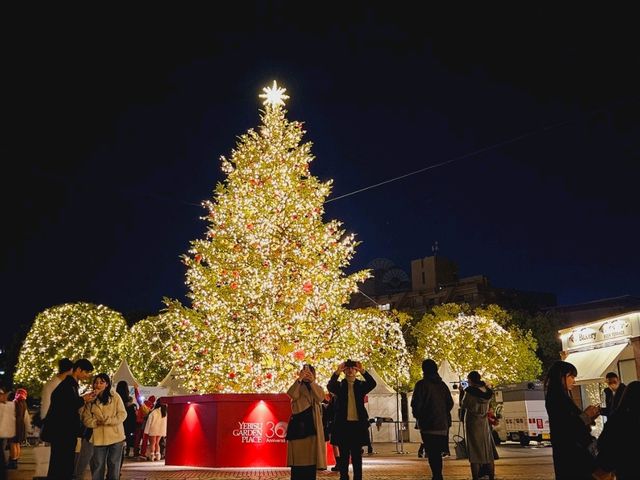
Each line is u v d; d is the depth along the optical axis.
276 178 22.67
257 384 21.11
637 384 5.35
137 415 22.84
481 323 40.66
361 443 10.49
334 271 23.14
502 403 30.98
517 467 15.70
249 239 21.88
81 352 37.62
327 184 23.59
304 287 21.75
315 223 23.52
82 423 10.35
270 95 24.41
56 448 10.08
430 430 10.60
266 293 21.55
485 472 12.71
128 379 29.95
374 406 35.00
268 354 21.64
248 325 21.84
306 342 21.89
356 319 23.59
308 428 9.62
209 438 16.23
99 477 10.35
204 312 23.27
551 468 15.38
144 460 20.77
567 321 62.00
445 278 88.62
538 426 28.30
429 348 42.22
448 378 31.20
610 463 5.24
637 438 5.20
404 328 60.06
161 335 36.59
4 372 55.56
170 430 17.84
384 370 30.75
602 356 22.50
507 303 84.06
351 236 23.41
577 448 6.43
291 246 22.11
